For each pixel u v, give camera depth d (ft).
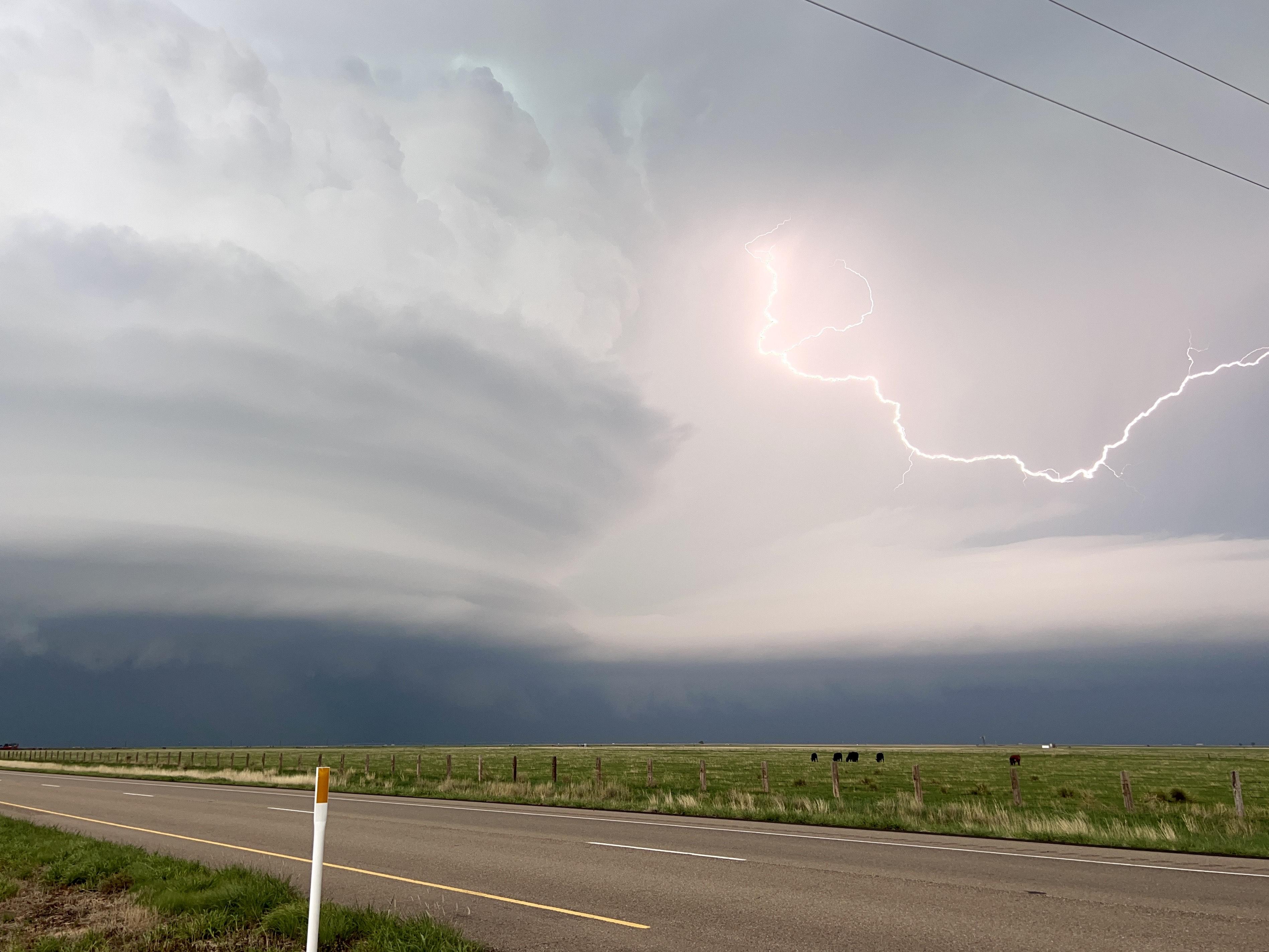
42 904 31.07
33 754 365.20
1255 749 577.02
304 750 614.75
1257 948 22.24
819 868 36.17
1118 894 29.78
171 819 62.08
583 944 23.29
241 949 23.73
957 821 55.57
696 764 201.67
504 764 204.13
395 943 22.29
